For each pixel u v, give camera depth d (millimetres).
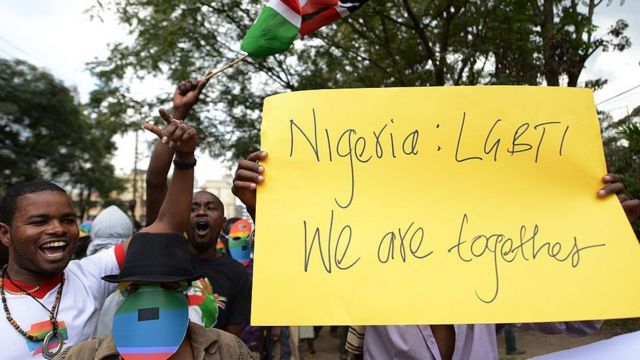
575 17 8609
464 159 1870
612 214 1811
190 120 12156
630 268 1755
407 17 10102
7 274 2002
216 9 10062
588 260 1758
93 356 1645
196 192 3529
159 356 1598
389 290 1729
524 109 1897
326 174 1864
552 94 1908
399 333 2156
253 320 1704
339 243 1781
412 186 1849
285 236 1789
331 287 1733
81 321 2023
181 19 9633
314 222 1806
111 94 11344
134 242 1729
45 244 1934
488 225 1804
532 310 1707
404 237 1791
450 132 1891
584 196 1837
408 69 10609
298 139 1898
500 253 1771
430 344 2115
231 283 3357
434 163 1868
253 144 12406
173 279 1628
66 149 26547
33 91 23203
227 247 5375
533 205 1822
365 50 11375
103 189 32625
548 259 1761
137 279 1604
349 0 2576
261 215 1816
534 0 8703
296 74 11438
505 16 8812
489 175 1855
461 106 1905
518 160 1867
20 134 24172
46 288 1997
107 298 2381
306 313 1708
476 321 1700
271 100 1947
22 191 1966
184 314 1669
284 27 2359
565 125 1892
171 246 1715
